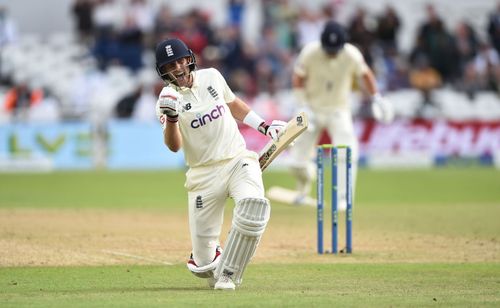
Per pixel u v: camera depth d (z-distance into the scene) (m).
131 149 71.12
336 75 40.47
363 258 26.91
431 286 21.31
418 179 62.97
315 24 77.62
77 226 34.59
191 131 20.06
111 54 74.12
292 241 30.91
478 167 74.31
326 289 20.67
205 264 20.78
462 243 30.52
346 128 40.84
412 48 80.38
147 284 21.77
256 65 73.75
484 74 78.50
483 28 84.56
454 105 77.19
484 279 22.64
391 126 74.25
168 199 48.03
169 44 19.83
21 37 76.81
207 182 20.19
